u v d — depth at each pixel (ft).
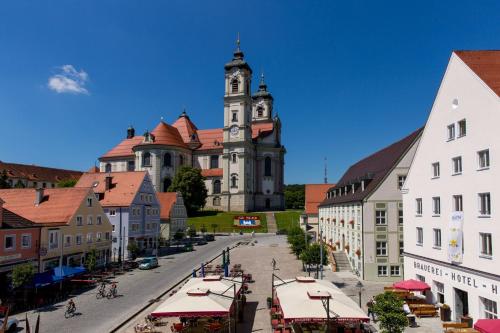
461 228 86.48
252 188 416.87
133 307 107.34
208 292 80.84
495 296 74.90
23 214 161.27
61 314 100.73
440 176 96.17
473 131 82.58
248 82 418.51
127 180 231.71
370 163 193.36
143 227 230.07
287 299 75.31
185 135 461.37
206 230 341.41
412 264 111.96
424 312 93.20
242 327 87.76
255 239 299.38
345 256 171.42
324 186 299.58
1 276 119.34
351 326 82.69
